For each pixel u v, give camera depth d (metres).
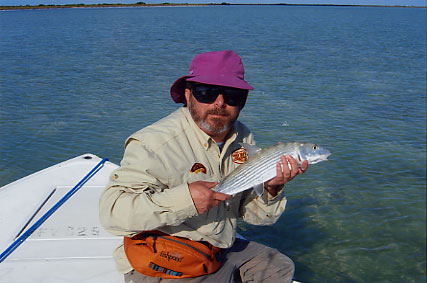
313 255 4.97
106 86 13.70
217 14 98.75
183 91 2.86
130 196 2.32
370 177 7.04
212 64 2.54
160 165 2.43
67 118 9.95
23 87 13.34
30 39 29.41
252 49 25.02
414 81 16.00
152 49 24.19
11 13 98.31
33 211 3.80
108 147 8.18
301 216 5.74
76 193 4.22
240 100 2.57
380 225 5.60
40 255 3.21
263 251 3.01
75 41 28.28
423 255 5.01
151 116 10.29
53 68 17.17
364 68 18.86
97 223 3.70
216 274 2.70
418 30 46.66
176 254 2.50
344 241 5.23
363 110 11.43
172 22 56.84
